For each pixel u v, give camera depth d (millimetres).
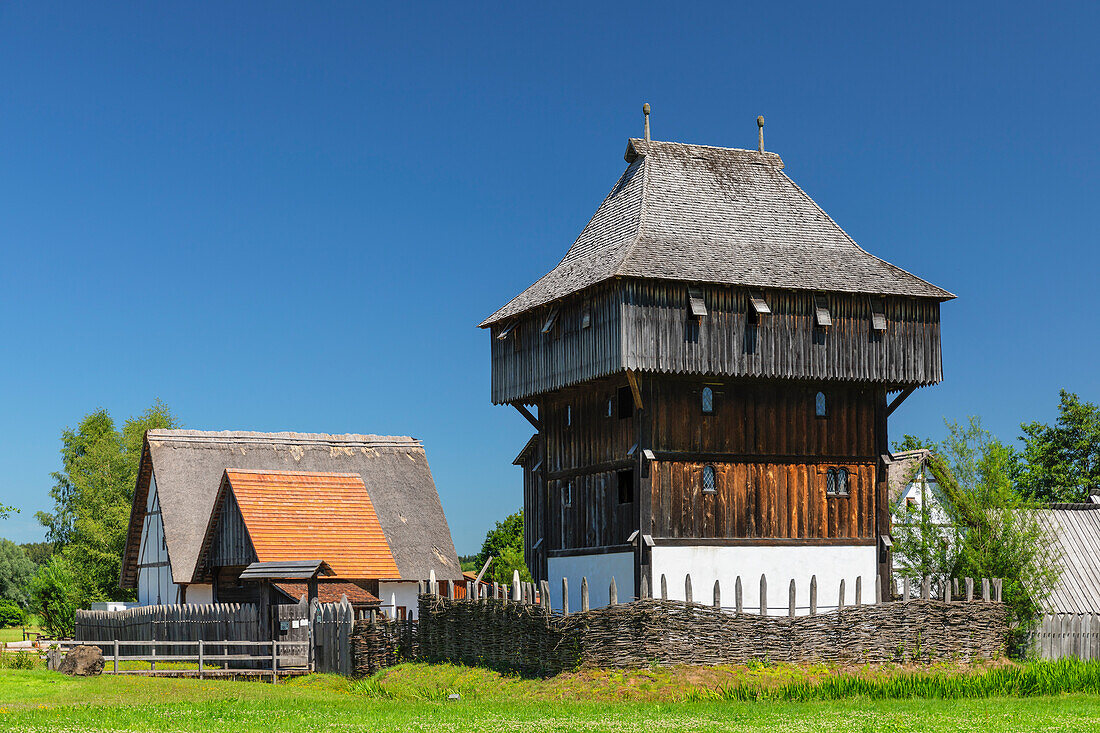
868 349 43219
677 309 40781
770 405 42562
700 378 41625
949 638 35344
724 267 41781
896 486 53531
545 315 45281
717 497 41344
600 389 44000
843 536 42906
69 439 98375
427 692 33312
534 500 57281
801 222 46094
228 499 47844
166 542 52938
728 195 46062
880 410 44188
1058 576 40906
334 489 49688
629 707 28438
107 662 42406
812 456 42844
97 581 83750
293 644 40594
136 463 86812
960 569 40875
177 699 31875
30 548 151875
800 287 41750
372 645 38719
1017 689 30438
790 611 33500
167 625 44469
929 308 44406
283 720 25953
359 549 47781
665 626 32375
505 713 27531
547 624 33656
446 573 55188
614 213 46250
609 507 42969
